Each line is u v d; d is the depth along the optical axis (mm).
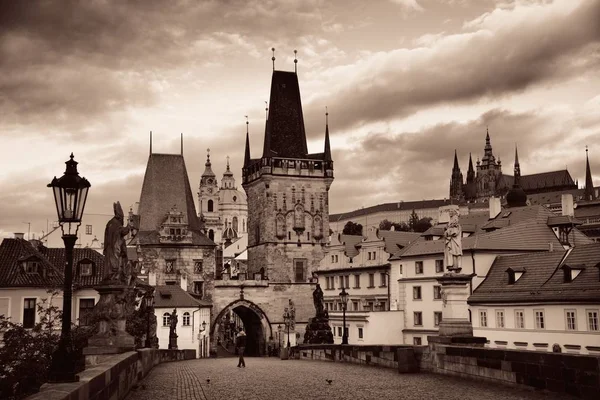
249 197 171125
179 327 125125
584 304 66125
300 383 33500
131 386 30047
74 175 21250
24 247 90125
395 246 123188
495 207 111562
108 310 34562
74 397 14750
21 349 35750
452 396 25672
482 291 81000
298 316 155125
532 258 79312
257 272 162625
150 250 148125
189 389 31141
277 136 164000
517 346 73875
